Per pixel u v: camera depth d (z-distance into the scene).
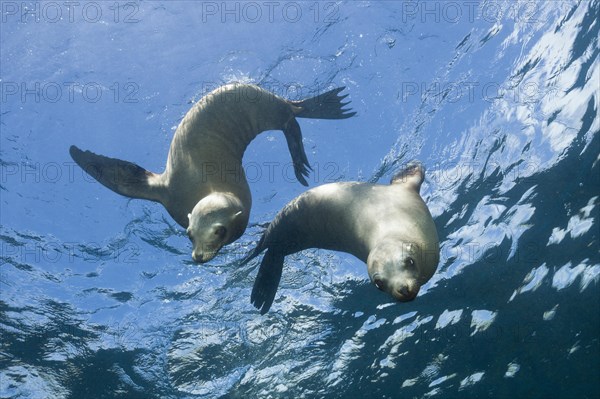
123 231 10.06
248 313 8.64
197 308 8.92
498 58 10.34
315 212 6.74
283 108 8.34
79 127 11.28
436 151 9.54
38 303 9.20
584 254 7.06
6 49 12.20
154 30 12.30
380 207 6.32
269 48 11.69
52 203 10.46
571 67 9.20
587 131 8.20
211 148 7.46
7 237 10.05
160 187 7.53
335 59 11.36
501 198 8.26
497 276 7.48
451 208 8.60
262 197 9.89
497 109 9.48
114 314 9.03
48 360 8.37
